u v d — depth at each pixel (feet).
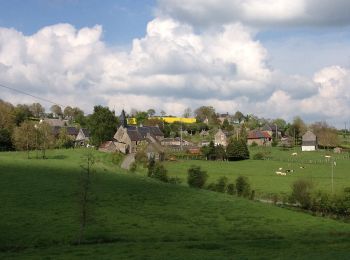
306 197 290.56
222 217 231.50
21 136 466.70
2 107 638.53
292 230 213.25
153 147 579.48
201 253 149.89
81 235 173.06
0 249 156.46
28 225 186.50
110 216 212.84
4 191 243.40
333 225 229.86
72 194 243.19
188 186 333.01
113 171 347.56
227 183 361.51
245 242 179.52
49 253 148.46
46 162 358.02
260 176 444.96
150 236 184.85
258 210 254.27
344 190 285.23
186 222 215.51
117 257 141.28
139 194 268.62
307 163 578.66
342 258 137.08
